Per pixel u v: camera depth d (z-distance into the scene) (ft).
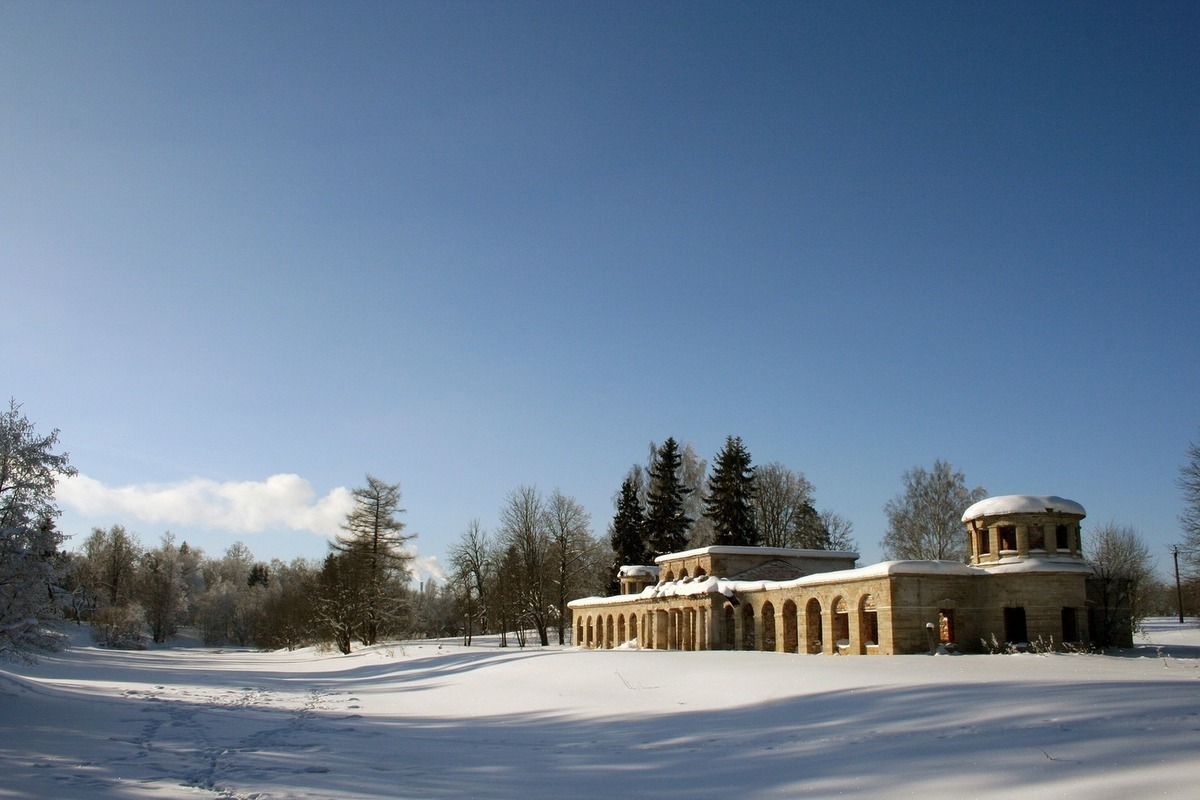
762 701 94.02
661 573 250.16
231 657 306.96
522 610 294.87
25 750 66.64
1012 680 90.94
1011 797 47.09
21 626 100.22
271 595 476.54
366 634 310.86
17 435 105.19
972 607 153.58
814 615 173.88
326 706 118.93
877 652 151.12
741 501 298.15
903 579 148.87
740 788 57.21
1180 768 47.34
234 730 88.07
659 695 108.78
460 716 105.60
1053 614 148.56
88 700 105.29
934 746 61.82
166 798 51.72
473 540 342.23
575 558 327.06
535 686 129.08
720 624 199.52
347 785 58.59
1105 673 101.91
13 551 100.94
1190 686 80.33
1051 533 156.87
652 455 337.31
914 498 282.36
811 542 323.57
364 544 308.60
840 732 72.54
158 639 439.22
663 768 65.62
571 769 66.39
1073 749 55.06
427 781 61.16
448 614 445.37
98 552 470.39
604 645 268.41
